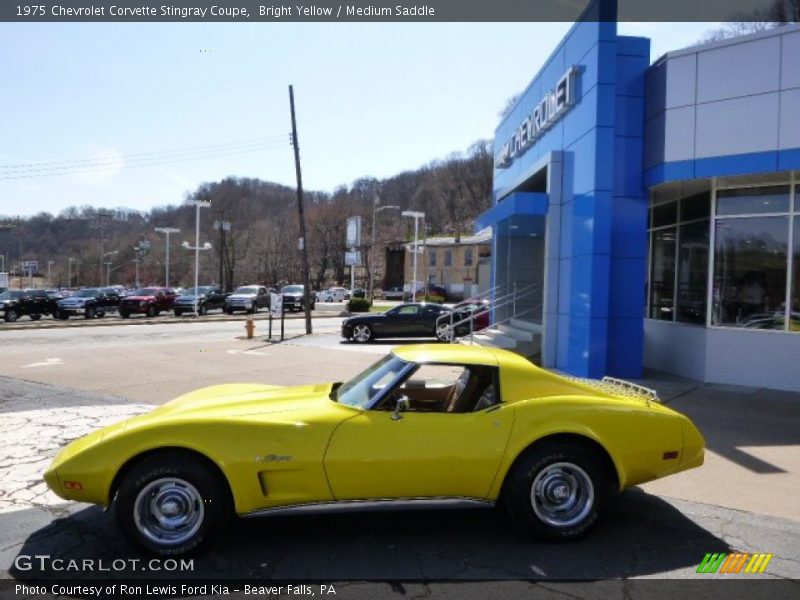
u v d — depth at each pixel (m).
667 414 4.37
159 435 3.82
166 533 3.85
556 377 4.45
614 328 11.12
